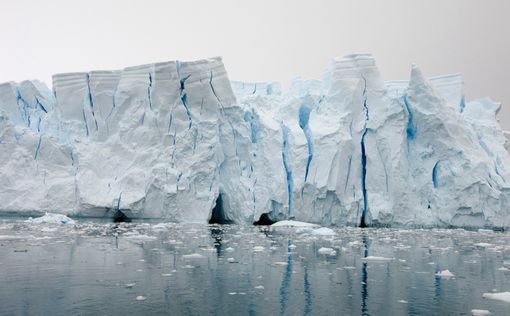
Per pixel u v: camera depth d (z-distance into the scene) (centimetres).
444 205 3078
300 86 3769
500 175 3256
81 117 3142
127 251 1370
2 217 2909
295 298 801
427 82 3212
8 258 1184
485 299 821
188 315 675
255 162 3139
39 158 2992
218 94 3141
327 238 2016
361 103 3262
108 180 2916
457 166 3061
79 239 1688
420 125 3184
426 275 1064
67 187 2922
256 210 3005
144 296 790
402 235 2353
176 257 1265
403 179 3078
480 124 3544
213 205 2966
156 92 3002
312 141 3133
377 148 3170
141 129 2989
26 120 3262
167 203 2838
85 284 880
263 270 1080
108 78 3109
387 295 841
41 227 2216
